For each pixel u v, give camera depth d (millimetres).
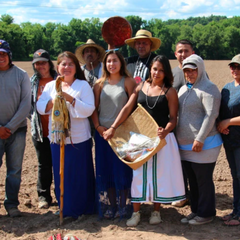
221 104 4336
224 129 4230
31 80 5090
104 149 4551
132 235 4066
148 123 4301
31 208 5027
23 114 4598
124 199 4539
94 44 5328
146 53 5516
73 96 4445
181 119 4320
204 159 4207
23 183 5934
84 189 4598
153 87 4387
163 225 4363
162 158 4238
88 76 5395
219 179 5961
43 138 5023
